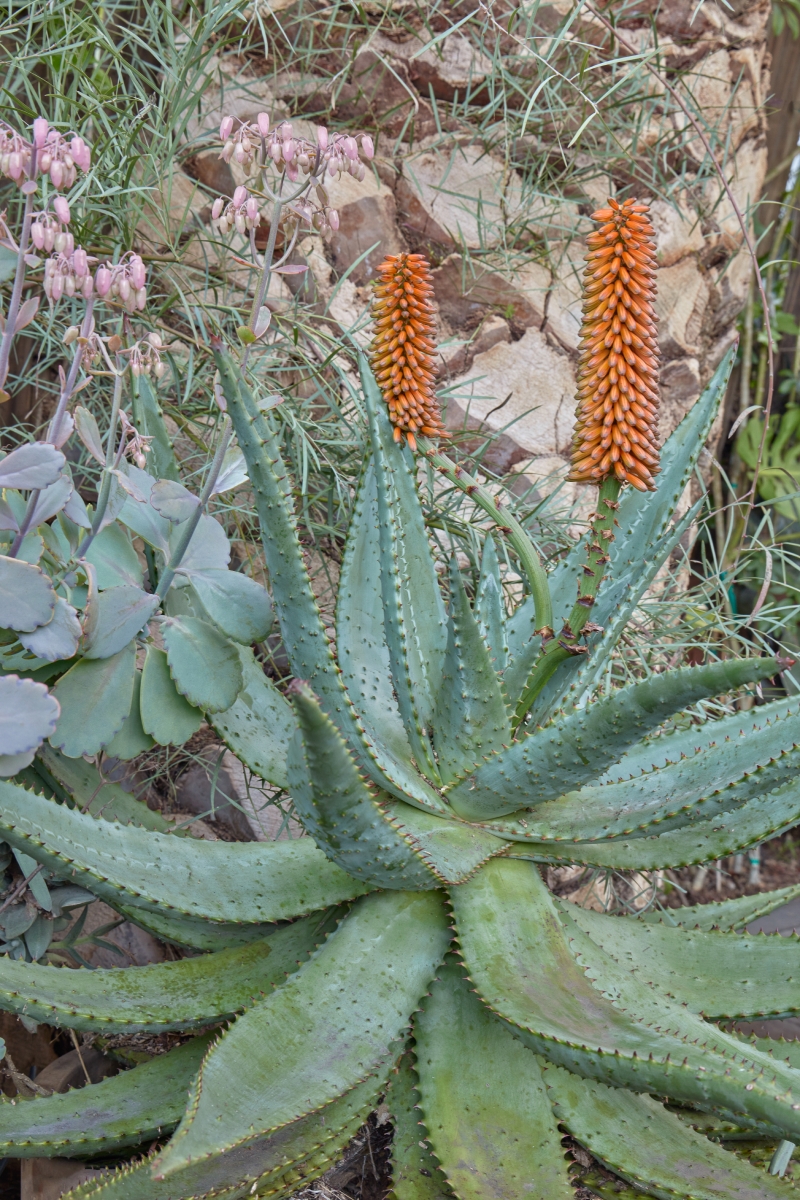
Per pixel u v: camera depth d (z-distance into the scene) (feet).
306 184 4.42
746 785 4.41
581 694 5.53
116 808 5.31
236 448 5.22
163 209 7.21
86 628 4.68
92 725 4.84
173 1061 4.76
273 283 7.31
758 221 11.32
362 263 7.74
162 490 4.75
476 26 7.93
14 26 6.21
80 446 6.74
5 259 4.14
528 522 7.01
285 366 7.02
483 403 7.95
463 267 7.76
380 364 4.82
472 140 8.13
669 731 5.25
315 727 3.47
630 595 5.57
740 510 10.98
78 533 5.13
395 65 7.92
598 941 5.10
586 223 8.37
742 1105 3.56
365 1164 5.08
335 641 5.35
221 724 5.37
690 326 8.87
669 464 5.57
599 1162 4.82
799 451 11.32
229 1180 4.06
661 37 8.54
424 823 4.94
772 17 9.88
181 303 6.60
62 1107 4.41
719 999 4.89
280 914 4.82
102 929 5.65
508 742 5.11
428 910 4.86
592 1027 4.20
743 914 5.74
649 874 7.38
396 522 4.96
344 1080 4.11
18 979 4.23
